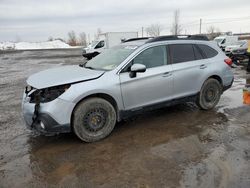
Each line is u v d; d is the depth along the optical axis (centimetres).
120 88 441
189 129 476
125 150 397
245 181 305
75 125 409
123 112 457
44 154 391
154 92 485
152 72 478
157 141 426
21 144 429
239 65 1482
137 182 311
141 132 467
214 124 498
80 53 3722
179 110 593
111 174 331
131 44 517
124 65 454
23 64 2067
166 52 510
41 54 3672
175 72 509
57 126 395
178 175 322
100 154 386
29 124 419
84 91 405
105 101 429
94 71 447
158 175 324
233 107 607
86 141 425
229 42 2302
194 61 547
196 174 323
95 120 426
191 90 545
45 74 452
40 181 320
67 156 383
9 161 372
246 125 489
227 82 607
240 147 395
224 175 319
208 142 417
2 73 1480
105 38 2411
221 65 588
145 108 482
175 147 402
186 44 546
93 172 337
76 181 318
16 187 309
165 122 516
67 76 421
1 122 541
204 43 581
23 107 423
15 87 976
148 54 486
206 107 580
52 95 393
